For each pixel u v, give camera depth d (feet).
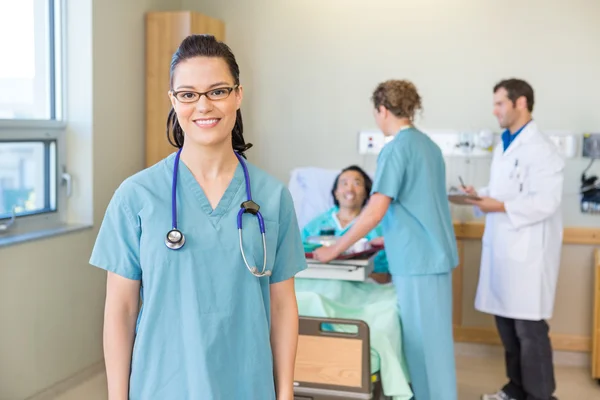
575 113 11.59
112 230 4.17
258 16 12.62
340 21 12.30
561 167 9.68
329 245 9.29
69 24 10.46
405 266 8.33
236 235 4.17
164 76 11.69
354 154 12.46
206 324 4.09
